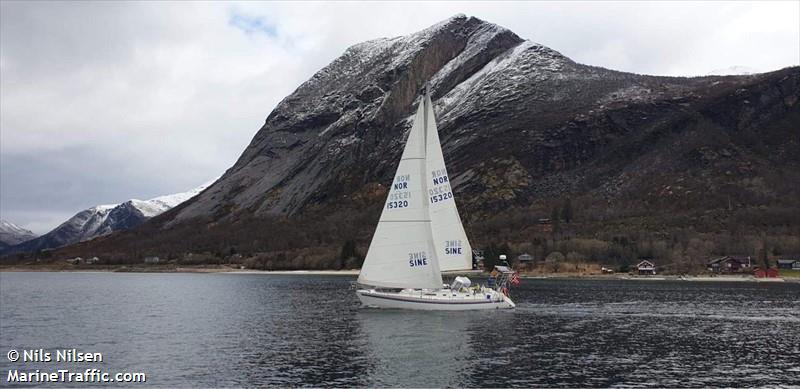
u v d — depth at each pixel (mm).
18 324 75375
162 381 44031
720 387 41406
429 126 76938
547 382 42594
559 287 140875
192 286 162750
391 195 74250
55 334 66188
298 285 159500
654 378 43750
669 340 59188
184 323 74688
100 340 61812
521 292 123000
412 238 73812
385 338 59719
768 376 44438
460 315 75500
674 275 184750
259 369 47094
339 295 119625
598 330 65250
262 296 118312
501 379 43438
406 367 47156
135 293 134500
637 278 180500
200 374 45812
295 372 45969
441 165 76375
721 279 174500
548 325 68438
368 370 46344
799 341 59031
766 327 68562
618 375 44594
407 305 78000
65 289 154250
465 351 53094
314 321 73750
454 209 76500
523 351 53156
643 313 81750
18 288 160375
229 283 176875
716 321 73812
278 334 63781
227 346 57125
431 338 59500
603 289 134000
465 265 76250
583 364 48094
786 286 150000
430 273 73562
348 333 63156
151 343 59562
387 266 74125
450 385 41938
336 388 41406
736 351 53719
